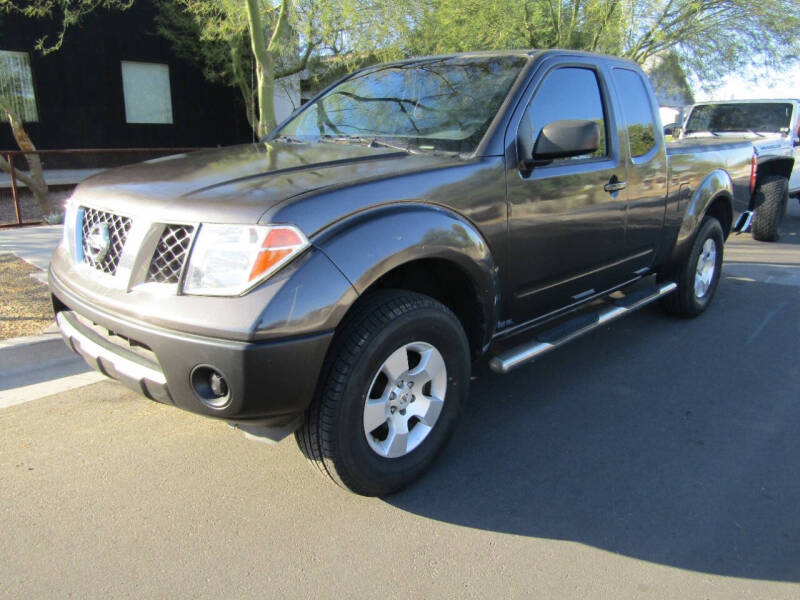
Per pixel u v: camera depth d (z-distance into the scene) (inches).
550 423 145.0
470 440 137.1
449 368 119.2
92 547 101.1
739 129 403.5
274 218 92.7
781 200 358.9
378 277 101.2
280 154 129.1
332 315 95.1
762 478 124.1
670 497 117.7
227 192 100.1
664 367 177.8
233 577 95.3
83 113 602.5
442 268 121.3
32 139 578.2
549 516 111.7
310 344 93.7
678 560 101.0
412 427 118.7
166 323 93.3
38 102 574.2
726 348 192.7
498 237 125.4
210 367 91.5
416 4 362.3
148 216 100.2
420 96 146.5
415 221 106.9
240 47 563.2
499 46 471.5
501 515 111.7
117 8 597.3
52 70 576.4
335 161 119.9
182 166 121.4
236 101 700.0
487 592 93.5
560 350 189.8
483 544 104.2
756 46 481.7
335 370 100.9
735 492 119.5
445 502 115.2
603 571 98.3
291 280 92.1
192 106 672.4
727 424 145.8
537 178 132.6
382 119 147.3
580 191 143.9
